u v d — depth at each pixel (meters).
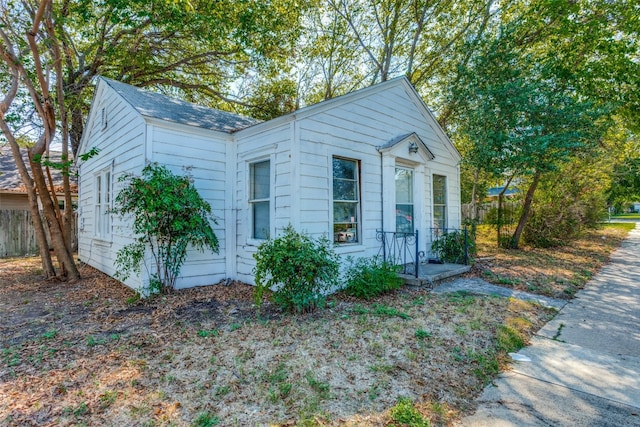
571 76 9.23
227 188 6.70
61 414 2.36
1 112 6.69
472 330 3.89
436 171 8.91
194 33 10.56
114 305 5.13
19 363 3.15
